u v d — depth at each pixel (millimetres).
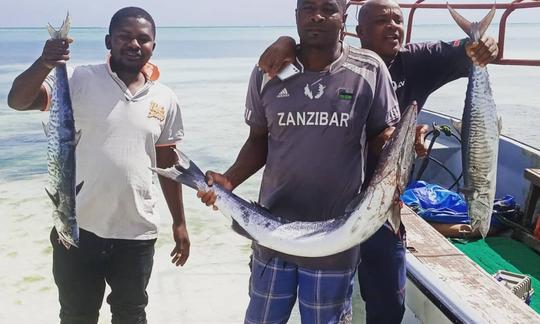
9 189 8500
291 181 2807
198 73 28469
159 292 5391
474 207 3014
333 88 2699
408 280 3545
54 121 2875
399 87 3393
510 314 2926
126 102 3178
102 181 3158
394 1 3398
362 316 4270
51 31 2785
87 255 3230
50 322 4816
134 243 3285
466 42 3158
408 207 4598
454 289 3186
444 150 6234
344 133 2711
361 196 2477
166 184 3547
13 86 2918
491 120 2920
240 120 14516
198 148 11172
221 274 5781
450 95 19250
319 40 2654
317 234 2621
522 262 4586
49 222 7188
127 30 3131
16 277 5648
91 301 3355
